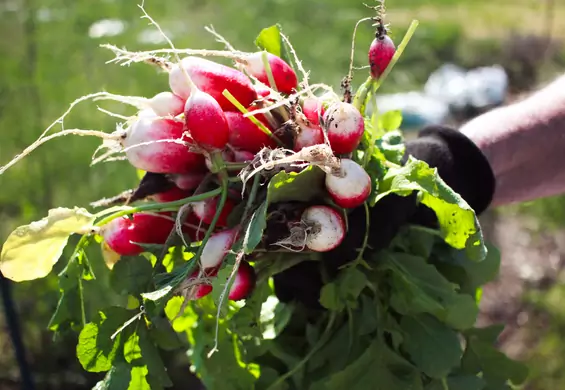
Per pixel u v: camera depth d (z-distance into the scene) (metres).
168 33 1.83
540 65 2.43
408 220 0.56
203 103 0.47
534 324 1.25
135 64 1.57
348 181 0.47
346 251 0.52
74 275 0.54
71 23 1.78
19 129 1.39
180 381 1.07
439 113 1.83
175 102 0.50
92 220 0.48
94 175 1.33
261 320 0.57
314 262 0.53
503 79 2.11
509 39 2.63
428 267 0.54
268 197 0.46
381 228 0.52
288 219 0.49
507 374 0.59
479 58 2.46
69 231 0.48
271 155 0.46
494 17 2.95
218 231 0.51
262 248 0.49
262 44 0.56
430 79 2.11
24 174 1.33
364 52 2.00
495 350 0.59
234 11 2.11
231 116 0.49
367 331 0.55
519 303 1.31
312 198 0.49
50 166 1.34
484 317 1.28
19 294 1.19
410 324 0.55
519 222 1.58
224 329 0.57
